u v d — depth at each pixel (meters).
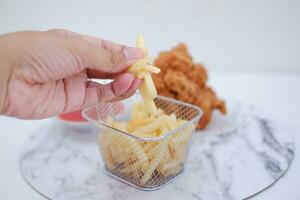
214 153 0.33
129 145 0.27
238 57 0.54
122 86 0.27
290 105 0.42
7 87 0.25
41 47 0.24
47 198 0.28
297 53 0.52
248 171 0.30
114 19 0.54
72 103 0.29
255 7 0.51
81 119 0.37
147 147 0.27
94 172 0.31
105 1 0.53
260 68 0.54
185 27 0.53
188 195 0.27
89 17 0.53
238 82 0.49
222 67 0.55
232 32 0.53
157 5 0.53
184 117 0.33
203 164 0.31
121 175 0.29
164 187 0.28
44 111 0.28
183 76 0.37
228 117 0.38
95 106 0.31
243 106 0.41
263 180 0.29
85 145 0.35
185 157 0.30
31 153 0.33
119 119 0.34
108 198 0.27
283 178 0.29
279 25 0.51
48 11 0.53
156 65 0.37
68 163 0.32
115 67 0.26
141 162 0.27
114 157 0.29
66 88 0.28
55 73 0.25
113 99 0.29
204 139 0.35
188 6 0.52
